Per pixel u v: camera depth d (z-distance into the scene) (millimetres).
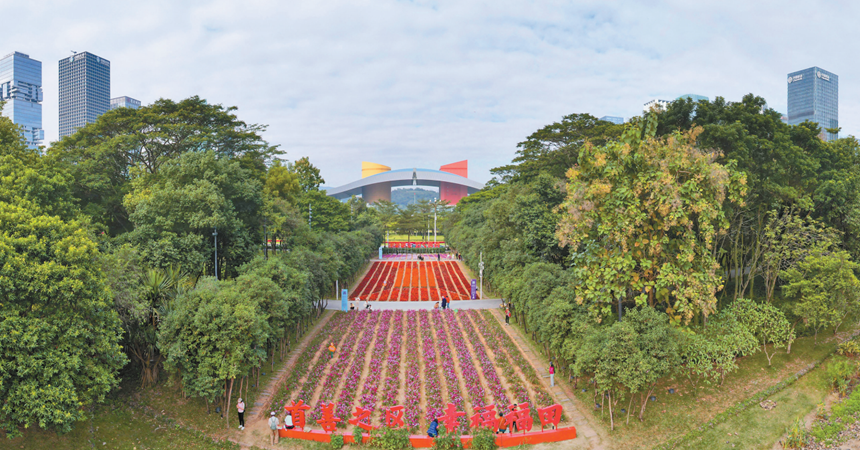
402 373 29703
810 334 33750
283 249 47219
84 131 46969
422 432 22578
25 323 16938
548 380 27922
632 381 20625
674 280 23844
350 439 21547
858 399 25672
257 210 41188
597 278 25547
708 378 27594
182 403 23922
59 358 17500
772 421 24156
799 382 27938
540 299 28906
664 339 21844
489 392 26812
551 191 42031
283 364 30094
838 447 22250
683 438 22312
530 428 22266
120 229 41219
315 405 25172
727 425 23625
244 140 57531
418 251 102625
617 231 24406
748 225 36938
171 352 20750
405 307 47500
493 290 55156
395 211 141125
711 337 26719
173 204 32000
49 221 18766
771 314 29656
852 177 39125
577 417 23828
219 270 36312
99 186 36938
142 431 21547
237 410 23438
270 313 25891
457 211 112250
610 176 25250
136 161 45938
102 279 19844
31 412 16703
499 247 46438
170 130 47438
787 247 32156
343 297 45156
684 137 25719
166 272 28141
